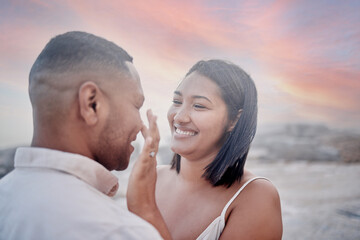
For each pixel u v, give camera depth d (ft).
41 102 2.67
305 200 18.58
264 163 31.94
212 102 4.44
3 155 16.07
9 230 2.28
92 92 2.64
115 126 2.82
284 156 33.83
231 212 4.22
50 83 2.64
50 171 2.57
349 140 35.58
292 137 36.99
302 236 13.12
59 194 2.36
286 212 16.53
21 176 2.57
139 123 3.01
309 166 30.76
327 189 21.71
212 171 4.55
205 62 4.72
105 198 2.56
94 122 2.67
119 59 2.83
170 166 5.87
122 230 2.28
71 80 2.63
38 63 2.71
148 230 2.40
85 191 2.46
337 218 15.31
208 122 4.44
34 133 2.77
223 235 4.07
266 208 4.03
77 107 2.66
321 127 35.73
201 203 4.61
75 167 2.61
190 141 4.56
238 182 4.49
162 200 5.19
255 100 4.65
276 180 24.71
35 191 2.40
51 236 2.16
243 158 4.47
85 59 2.64
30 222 2.23
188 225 4.54
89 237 2.18
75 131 2.72
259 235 3.94
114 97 2.76
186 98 4.57
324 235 13.14
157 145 3.30
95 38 2.82
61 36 2.78
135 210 3.29
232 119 4.60
